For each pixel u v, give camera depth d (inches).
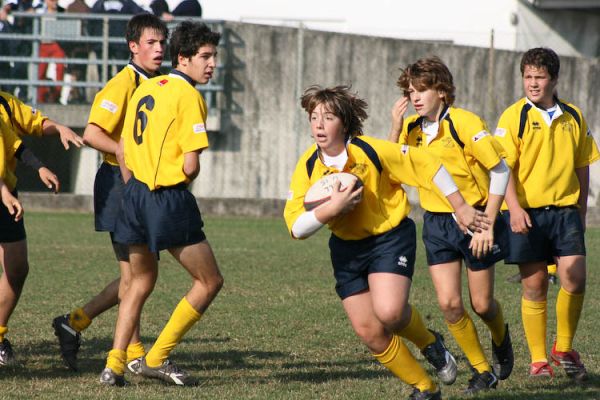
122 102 928.3
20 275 927.0
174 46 845.8
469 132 807.7
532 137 887.1
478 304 837.8
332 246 737.0
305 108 713.6
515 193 880.9
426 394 740.0
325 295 1401.3
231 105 2807.6
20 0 2719.0
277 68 2812.5
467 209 727.1
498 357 877.2
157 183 825.5
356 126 714.2
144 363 853.8
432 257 836.0
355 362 964.0
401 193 732.0
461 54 2883.9
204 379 878.4
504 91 2913.4
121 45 2684.5
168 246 828.0
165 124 827.4
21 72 2691.9
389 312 699.4
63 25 2699.3
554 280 1547.7
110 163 936.3
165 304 1311.5
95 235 2156.7
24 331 1111.6
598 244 2139.5
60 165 2797.7
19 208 840.9
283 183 2829.7
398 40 2849.4
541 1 3474.4
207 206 2699.3
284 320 1195.9
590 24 3580.2
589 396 818.8
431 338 767.7
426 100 818.8
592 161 919.0
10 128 914.7
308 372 914.1
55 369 920.3
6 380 859.4
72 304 1301.7
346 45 2829.7
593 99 2947.8
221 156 2819.9
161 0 2664.9
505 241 836.6
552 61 885.8
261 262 1771.7
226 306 1295.5
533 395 820.0
